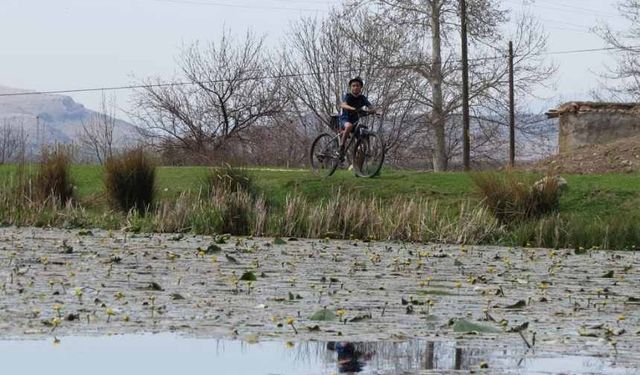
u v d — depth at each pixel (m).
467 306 10.84
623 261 18.23
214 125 60.12
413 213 22.92
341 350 7.83
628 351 8.01
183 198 23.64
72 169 28.70
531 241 22.02
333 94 59.03
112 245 18.33
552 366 7.31
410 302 10.98
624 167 40.12
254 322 9.18
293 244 20.19
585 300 11.78
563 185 25.81
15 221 23.72
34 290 11.28
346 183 27.17
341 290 12.09
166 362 7.27
